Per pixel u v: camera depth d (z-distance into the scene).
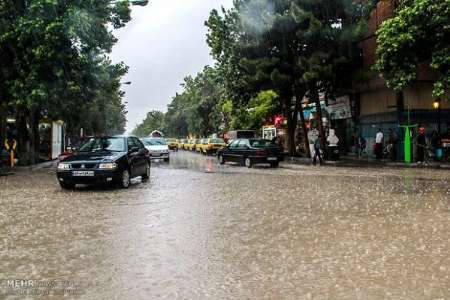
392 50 22.67
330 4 28.55
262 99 41.56
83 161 13.59
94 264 5.82
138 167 15.69
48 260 6.02
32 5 20.16
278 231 7.70
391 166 24.50
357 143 33.06
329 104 37.16
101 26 23.67
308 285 4.98
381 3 29.22
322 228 7.92
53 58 21.12
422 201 11.07
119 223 8.45
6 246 6.79
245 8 29.66
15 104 21.50
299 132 43.09
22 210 10.03
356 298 4.58
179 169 23.23
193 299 4.57
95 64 25.98
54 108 25.33
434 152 26.48
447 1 19.92
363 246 6.65
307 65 28.23
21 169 23.53
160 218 8.93
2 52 21.38
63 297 4.66
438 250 6.41
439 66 21.95
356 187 14.23
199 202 11.09
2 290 4.89
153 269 5.58
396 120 28.70
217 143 45.72
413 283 5.03
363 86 31.64
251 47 29.92
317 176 18.48
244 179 17.28
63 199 11.78
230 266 5.70
